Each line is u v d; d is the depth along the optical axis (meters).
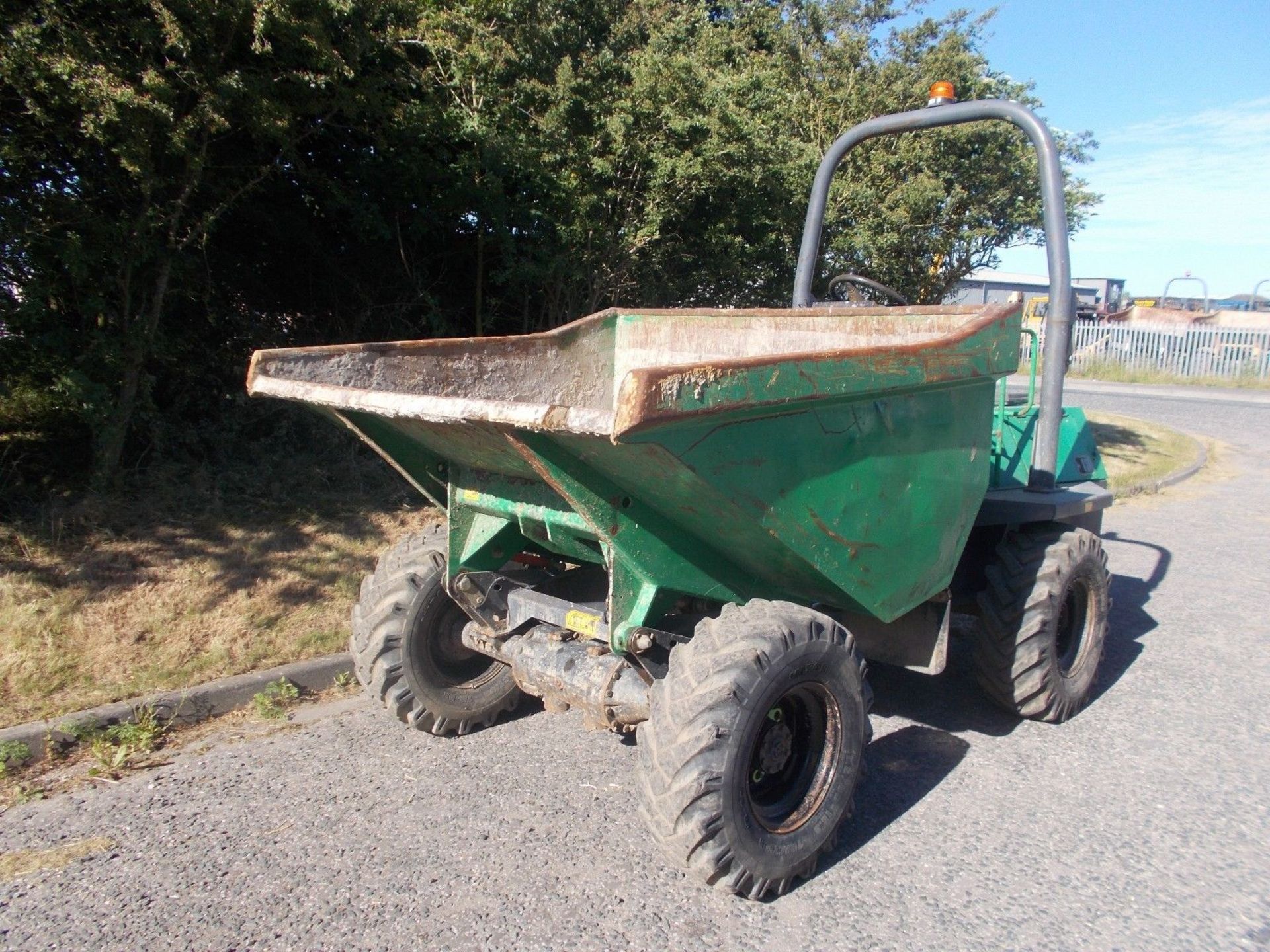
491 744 4.34
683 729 2.92
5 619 4.70
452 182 7.76
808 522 3.09
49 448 6.75
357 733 4.42
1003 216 13.62
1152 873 3.41
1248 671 5.49
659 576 3.21
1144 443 14.25
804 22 13.98
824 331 4.60
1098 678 5.36
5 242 5.58
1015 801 3.92
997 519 4.52
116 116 5.14
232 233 7.68
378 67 7.05
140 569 5.41
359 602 4.28
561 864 3.36
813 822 3.26
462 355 4.16
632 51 9.45
